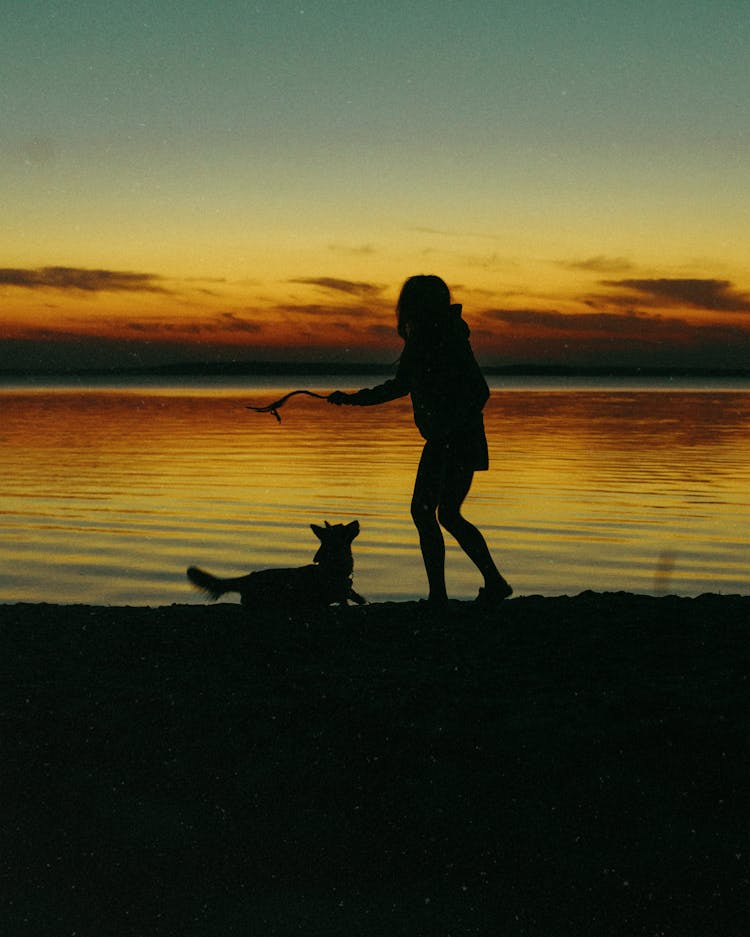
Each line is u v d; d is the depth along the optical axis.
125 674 4.92
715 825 3.35
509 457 26.20
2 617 6.30
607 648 5.26
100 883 3.15
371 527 14.90
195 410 60.66
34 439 33.59
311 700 4.43
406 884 3.12
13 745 4.05
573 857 3.22
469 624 5.84
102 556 12.57
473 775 3.72
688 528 14.77
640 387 160.00
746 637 5.43
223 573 11.39
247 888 3.12
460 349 5.74
